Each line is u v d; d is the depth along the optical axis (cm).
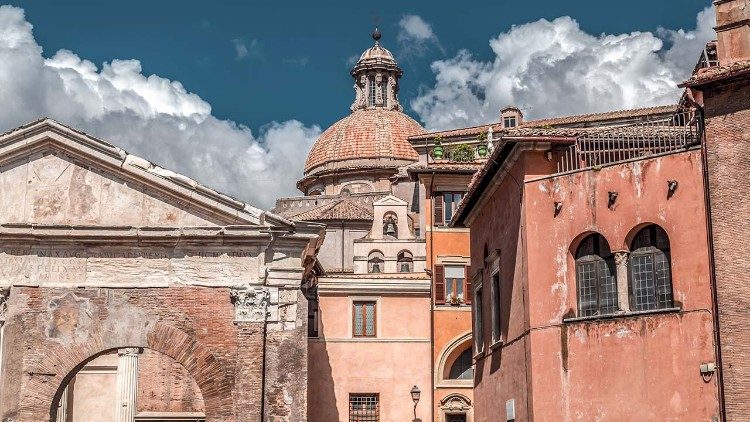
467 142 6744
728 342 2622
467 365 5294
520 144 3166
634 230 2897
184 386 4478
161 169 3484
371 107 10562
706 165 2755
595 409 2867
